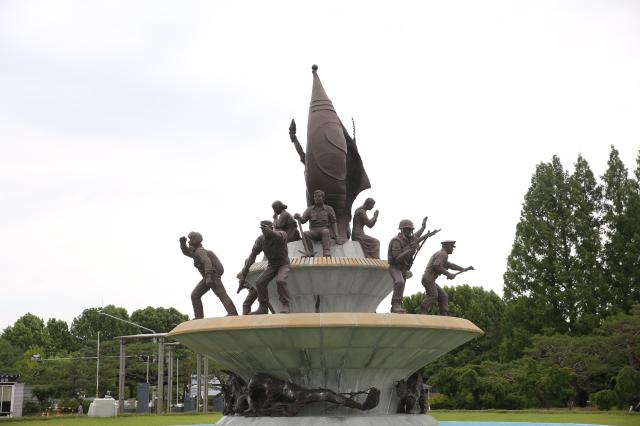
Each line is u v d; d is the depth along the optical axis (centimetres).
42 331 10062
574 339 4481
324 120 1997
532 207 5794
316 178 1966
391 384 1588
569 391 4194
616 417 3222
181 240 1681
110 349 7594
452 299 6950
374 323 1373
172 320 10119
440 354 1608
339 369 1502
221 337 1463
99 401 4081
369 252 1917
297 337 1401
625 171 5719
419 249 1633
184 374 7494
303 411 1497
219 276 1645
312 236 1820
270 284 1781
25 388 6562
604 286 5309
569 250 5591
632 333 4322
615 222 5600
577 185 5681
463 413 3847
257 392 1497
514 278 5675
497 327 6291
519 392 4416
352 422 1430
